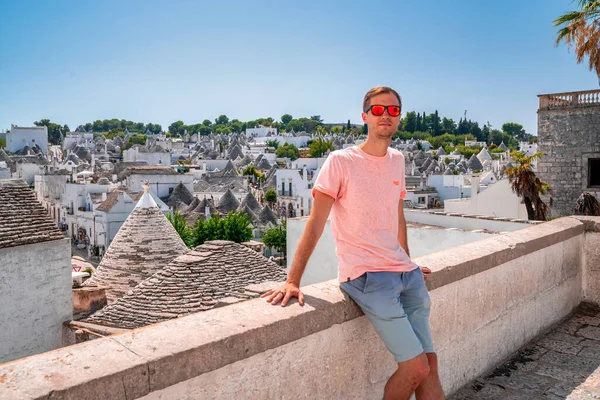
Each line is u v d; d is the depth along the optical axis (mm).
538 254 5602
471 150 177750
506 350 5059
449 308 4180
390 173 3113
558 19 22922
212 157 149250
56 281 17172
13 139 161875
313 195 3102
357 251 3082
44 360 2051
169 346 2273
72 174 80875
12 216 17172
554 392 4422
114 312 15023
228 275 15484
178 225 49750
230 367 2482
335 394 3105
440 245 11352
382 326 2977
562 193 28484
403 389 2986
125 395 2059
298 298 2953
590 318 6238
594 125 27406
